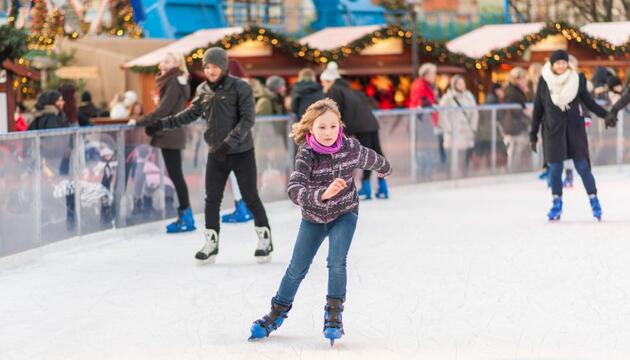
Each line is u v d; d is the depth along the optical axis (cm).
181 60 1363
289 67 2872
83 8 3134
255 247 1237
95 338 795
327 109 753
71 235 1261
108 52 3094
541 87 1394
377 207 1625
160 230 1411
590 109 1391
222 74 1136
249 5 4062
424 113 1898
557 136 1388
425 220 1453
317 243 780
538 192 1803
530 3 4322
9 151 1127
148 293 965
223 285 1000
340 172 762
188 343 774
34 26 2920
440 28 4156
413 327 810
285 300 783
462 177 1969
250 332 804
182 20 3872
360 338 779
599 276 1005
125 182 1367
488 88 3072
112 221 1345
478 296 923
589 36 3033
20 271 1098
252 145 1131
